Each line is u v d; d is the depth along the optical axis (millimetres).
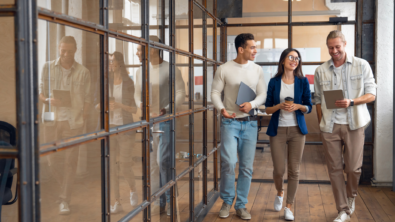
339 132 2945
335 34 2924
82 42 1338
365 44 4148
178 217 2545
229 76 3098
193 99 2943
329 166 3023
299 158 3109
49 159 1210
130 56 1723
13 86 1344
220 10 4336
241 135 3137
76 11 1327
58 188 1261
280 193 3355
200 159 3148
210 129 3566
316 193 3947
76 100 1316
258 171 4453
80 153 1342
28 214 1038
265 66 4363
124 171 1666
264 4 4301
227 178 3193
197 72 3066
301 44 4285
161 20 2172
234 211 3424
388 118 4113
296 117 3055
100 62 1459
